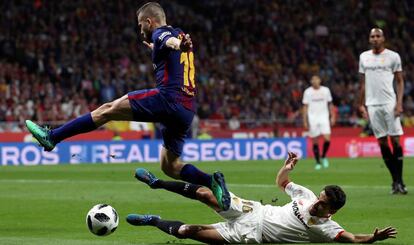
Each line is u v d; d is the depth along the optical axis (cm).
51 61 7538
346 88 8175
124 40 8219
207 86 7812
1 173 5000
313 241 1845
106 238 2058
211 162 6222
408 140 7038
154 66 1994
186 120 1986
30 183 4075
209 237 1864
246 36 8912
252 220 1850
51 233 2177
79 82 7419
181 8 9131
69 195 3334
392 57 3161
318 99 5272
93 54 7862
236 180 4175
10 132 6488
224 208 1825
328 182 3988
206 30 8944
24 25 7962
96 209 1923
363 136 7306
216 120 7181
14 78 7194
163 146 2034
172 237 2066
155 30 1986
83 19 8269
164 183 1933
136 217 1931
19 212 2712
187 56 1991
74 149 6412
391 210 2628
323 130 5262
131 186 3797
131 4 8675
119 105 1961
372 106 3194
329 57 8825
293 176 4438
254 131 7269
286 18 9269
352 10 9588
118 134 6919
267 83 8169
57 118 6825
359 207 2719
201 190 1902
